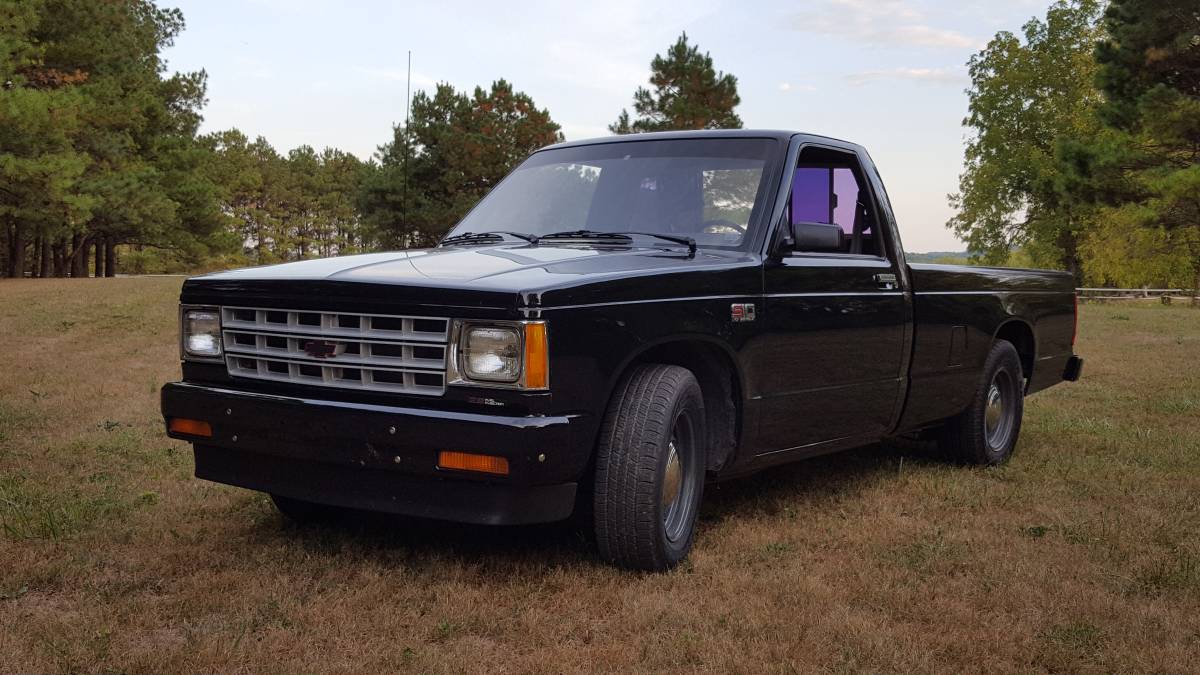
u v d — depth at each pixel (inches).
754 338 162.6
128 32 1630.2
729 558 156.2
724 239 169.9
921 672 114.0
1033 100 1845.5
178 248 1887.3
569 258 150.6
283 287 142.2
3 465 213.8
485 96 1809.8
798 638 122.5
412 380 133.5
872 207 200.5
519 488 132.4
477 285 131.3
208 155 1818.4
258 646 116.0
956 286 222.7
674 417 146.2
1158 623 130.4
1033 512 190.4
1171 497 201.0
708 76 1551.4
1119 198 1033.5
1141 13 962.1
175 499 187.0
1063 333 276.1
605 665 114.0
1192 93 995.9
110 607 129.1
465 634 123.6
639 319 141.4
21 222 1438.2
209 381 152.6
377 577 141.3
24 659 111.4
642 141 191.5
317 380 140.3
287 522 172.6
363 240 1839.3
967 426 234.1
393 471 134.5
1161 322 842.8
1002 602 138.1
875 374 194.5
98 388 345.1
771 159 178.9
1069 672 115.9
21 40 1135.0
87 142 1396.4
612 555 146.2
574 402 132.6
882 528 175.9
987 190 1861.5
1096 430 286.0
